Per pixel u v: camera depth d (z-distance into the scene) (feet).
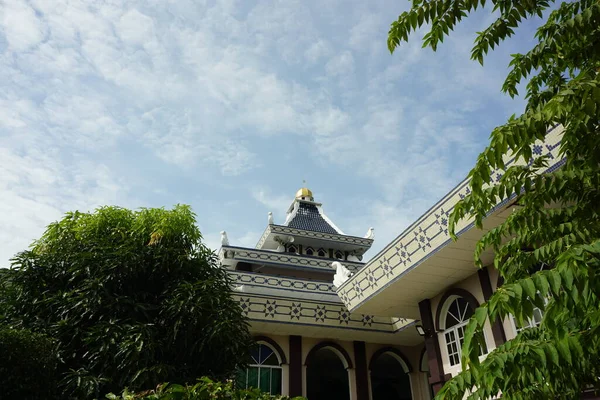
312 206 61.46
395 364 44.88
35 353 17.11
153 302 23.30
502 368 6.70
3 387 16.10
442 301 29.66
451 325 29.07
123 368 19.29
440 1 9.90
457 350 28.07
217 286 24.34
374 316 38.19
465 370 7.31
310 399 49.01
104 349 19.12
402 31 10.29
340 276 36.27
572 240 9.53
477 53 11.34
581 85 7.66
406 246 27.20
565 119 9.22
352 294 33.27
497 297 6.22
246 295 34.14
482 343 6.38
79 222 24.71
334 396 49.55
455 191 22.94
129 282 22.67
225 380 22.30
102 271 21.53
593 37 10.52
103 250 22.57
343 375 50.08
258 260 46.85
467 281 27.81
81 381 18.45
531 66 11.58
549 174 9.59
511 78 11.83
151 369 19.22
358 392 37.73
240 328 24.76
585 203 10.25
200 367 22.18
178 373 21.30
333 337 38.73
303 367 36.83
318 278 49.49
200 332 21.98
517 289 6.07
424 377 40.32
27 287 21.65
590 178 9.39
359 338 39.04
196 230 25.77
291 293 36.81
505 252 11.85
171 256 23.70
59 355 18.71
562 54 11.42
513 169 9.62
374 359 39.88
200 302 21.97
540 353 6.55
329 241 53.11
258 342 36.09
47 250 23.61
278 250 52.24
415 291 29.99
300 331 36.73
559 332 6.64
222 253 46.60
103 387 19.40
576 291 5.74
